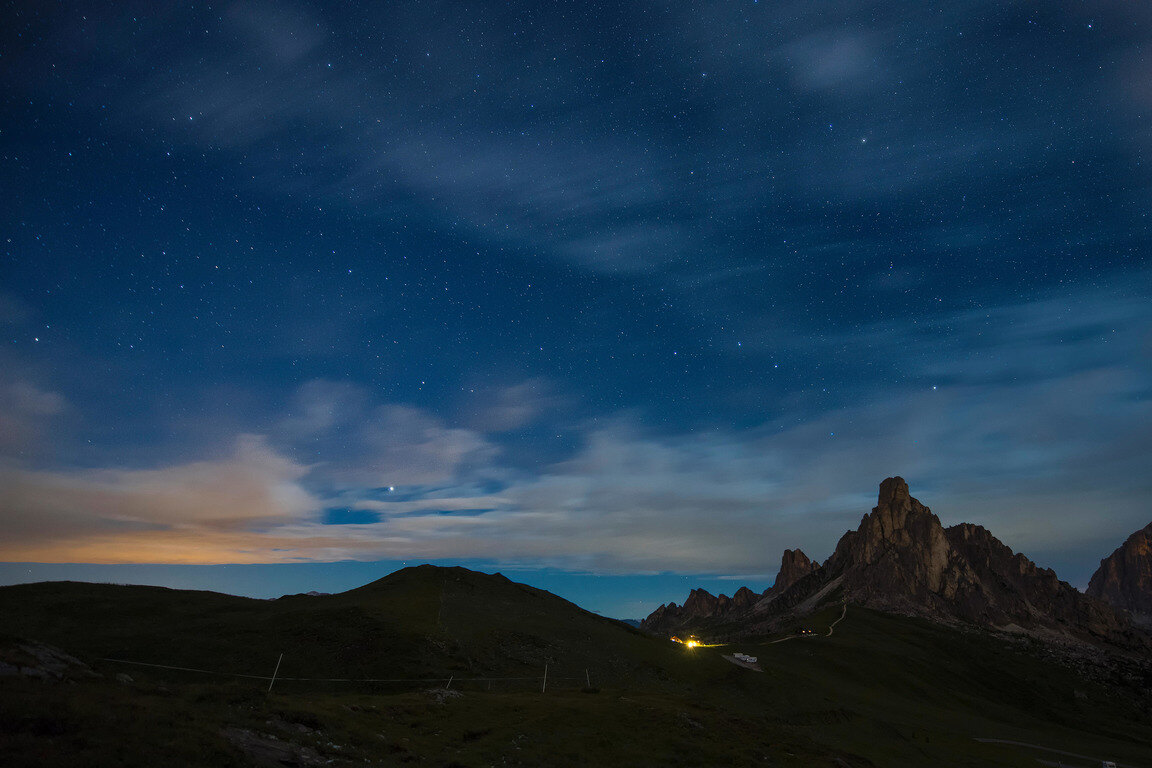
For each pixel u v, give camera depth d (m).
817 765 57.81
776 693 108.81
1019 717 168.12
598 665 99.75
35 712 25.69
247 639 84.94
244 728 33.31
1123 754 133.50
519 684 80.56
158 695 35.53
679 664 113.31
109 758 23.95
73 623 86.75
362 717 45.25
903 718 125.81
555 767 43.47
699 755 51.81
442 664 82.50
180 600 104.44
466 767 38.94
